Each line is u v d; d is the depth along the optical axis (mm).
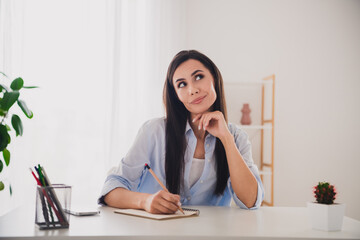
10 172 2877
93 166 3066
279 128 3281
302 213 1251
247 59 3281
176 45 3166
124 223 1031
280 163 3264
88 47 3098
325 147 3303
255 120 3242
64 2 3090
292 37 3322
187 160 1479
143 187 1563
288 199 3254
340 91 3336
